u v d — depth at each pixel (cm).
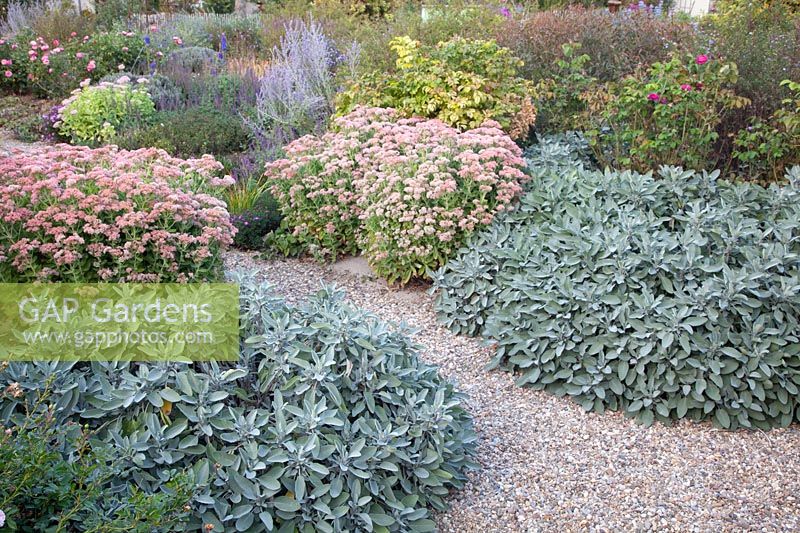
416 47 789
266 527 279
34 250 363
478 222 546
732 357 411
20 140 959
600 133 693
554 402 436
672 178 550
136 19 1416
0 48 1172
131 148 846
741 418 407
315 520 288
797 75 668
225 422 295
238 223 659
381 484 311
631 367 428
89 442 267
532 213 557
